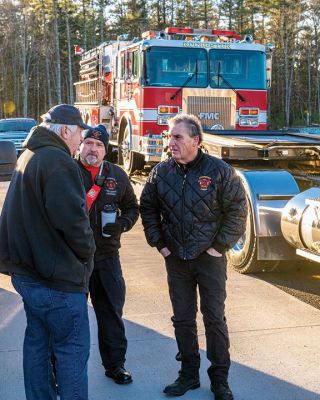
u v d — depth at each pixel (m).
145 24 61.41
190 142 3.53
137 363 4.09
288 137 8.38
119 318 3.84
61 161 2.93
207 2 61.88
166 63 10.83
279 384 3.79
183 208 3.56
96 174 3.78
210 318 3.59
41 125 3.05
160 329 4.66
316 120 55.16
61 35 58.72
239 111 11.26
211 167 3.58
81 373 3.08
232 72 11.19
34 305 3.02
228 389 3.58
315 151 6.50
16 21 59.22
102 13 58.88
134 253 7.13
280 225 5.88
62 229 2.90
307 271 6.35
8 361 4.09
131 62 11.41
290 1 55.25
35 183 2.92
